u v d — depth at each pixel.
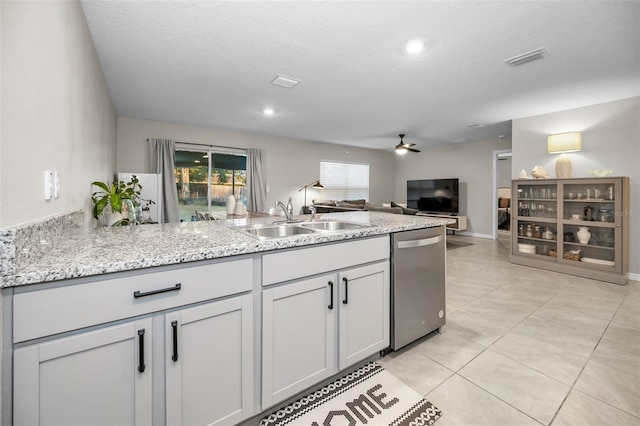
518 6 1.85
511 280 3.48
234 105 4.02
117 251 1.06
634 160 3.53
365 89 3.32
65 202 1.48
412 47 2.38
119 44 2.34
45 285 0.83
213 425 1.16
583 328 2.24
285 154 6.62
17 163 0.91
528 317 2.44
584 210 3.77
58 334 0.85
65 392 0.87
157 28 2.11
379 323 1.76
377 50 2.42
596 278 3.50
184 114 4.54
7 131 0.84
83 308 0.88
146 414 1.01
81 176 1.88
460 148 7.16
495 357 1.85
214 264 1.13
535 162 4.37
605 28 2.09
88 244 1.19
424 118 4.65
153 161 4.96
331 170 7.56
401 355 1.87
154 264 0.98
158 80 3.11
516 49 2.40
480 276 3.64
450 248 5.48
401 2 1.82
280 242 1.29
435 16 1.96
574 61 2.61
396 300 1.83
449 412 1.39
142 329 0.98
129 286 0.96
